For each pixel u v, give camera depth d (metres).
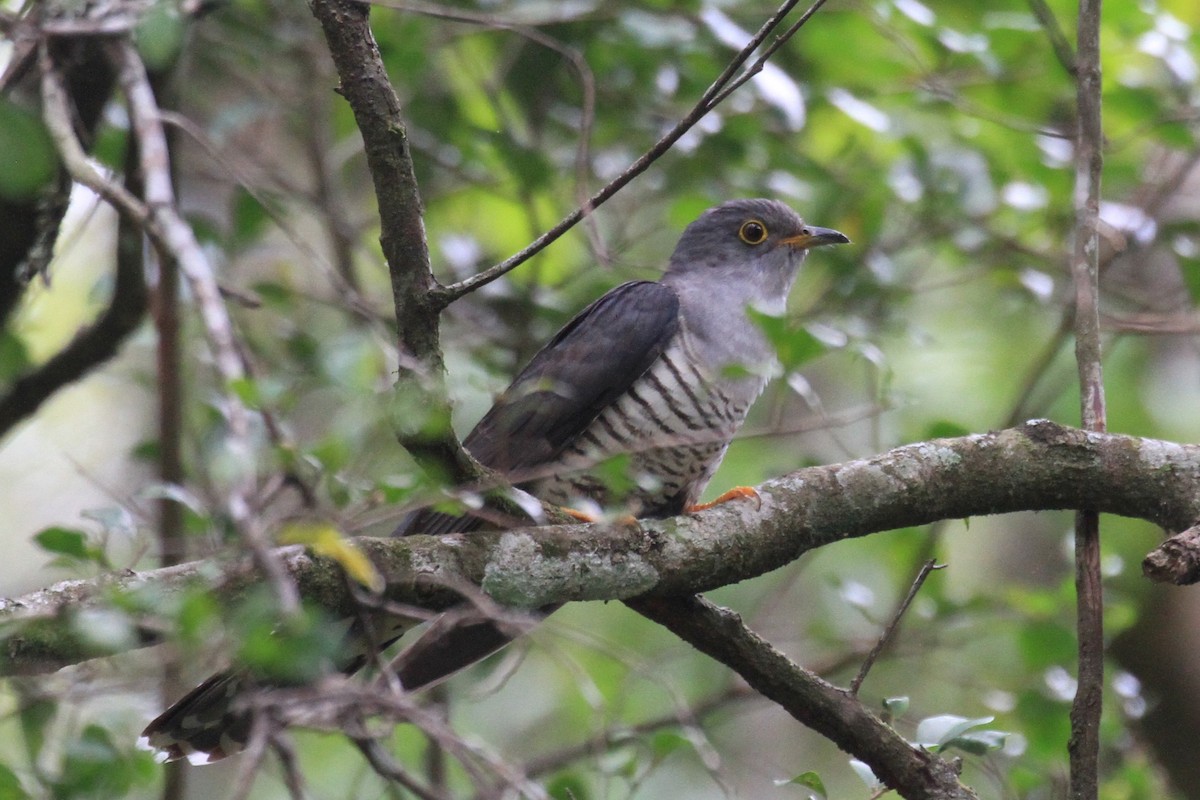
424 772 9.60
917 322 16.16
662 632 14.38
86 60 8.58
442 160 12.47
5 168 5.54
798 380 9.31
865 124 11.23
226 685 7.12
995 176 12.41
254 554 4.68
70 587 6.02
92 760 7.57
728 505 7.76
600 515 7.20
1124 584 14.69
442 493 6.27
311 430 10.19
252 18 11.91
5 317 9.52
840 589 11.08
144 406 15.45
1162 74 12.64
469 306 12.16
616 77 12.18
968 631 12.41
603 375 9.24
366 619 5.76
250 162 12.59
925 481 7.85
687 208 12.27
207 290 4.93
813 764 15.36
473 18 9.05
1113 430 15.41
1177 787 14.15
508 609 7.13
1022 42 11.82
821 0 6.89
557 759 10.07
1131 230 11.88
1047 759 10.15
